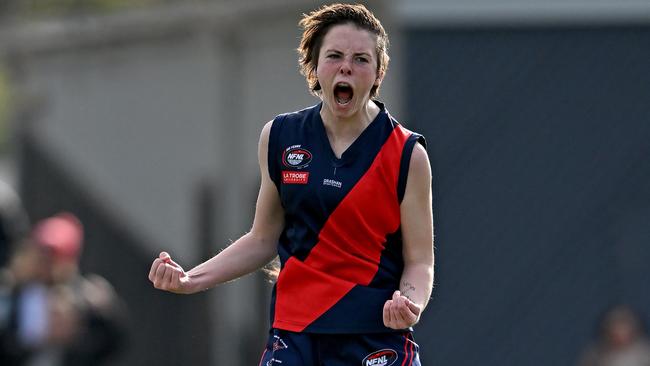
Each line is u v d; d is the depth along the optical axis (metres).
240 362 50.03
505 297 40.22
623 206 40.38
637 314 38.97
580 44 40.44
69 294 33.66
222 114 50.00
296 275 15.15
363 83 14.59
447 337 40.03
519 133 40.28
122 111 54.91
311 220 15.06
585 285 40.28
